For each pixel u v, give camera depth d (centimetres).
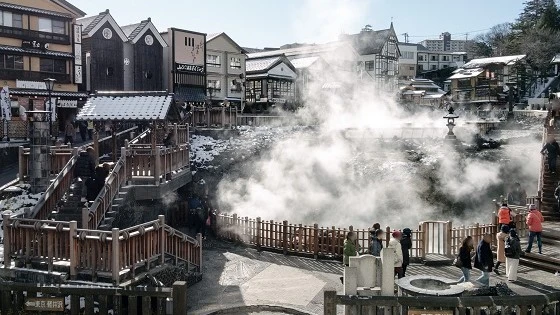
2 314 1100
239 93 5841
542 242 1816
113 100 1852
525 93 7169
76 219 1460
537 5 8788
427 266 1664
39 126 1847
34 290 1091
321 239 1798
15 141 2798
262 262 1742
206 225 2128
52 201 1529
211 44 5584
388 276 1182
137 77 4931
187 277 1445
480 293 1141
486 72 6719
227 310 1251
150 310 1070
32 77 4131
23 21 4075
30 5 4103
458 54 11281
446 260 1684
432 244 1759
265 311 1262
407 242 1406
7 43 3981
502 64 6744
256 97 6056
